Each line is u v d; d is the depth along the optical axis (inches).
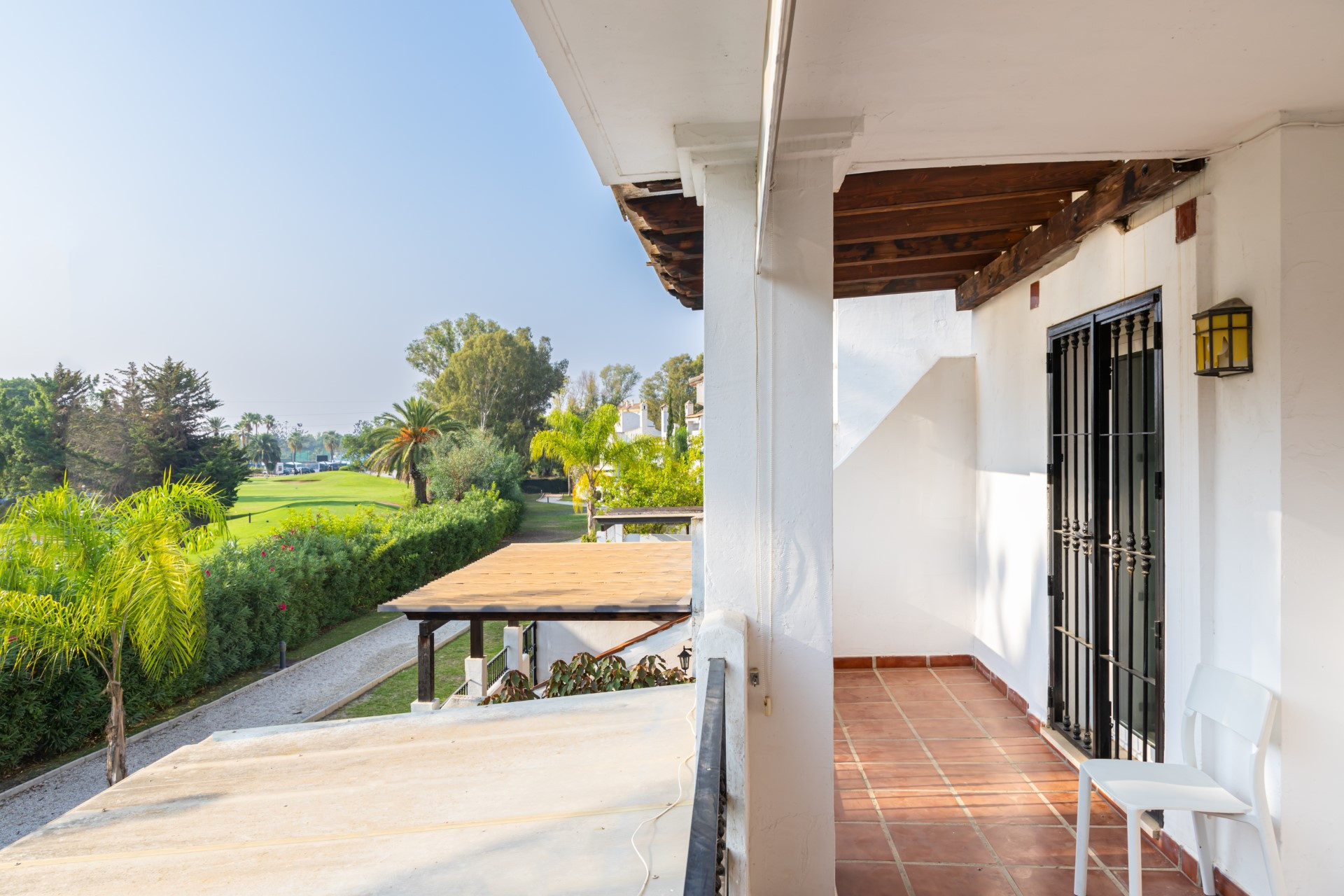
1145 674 131.0
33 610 252.4
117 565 254.8
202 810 93.6
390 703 379.2
